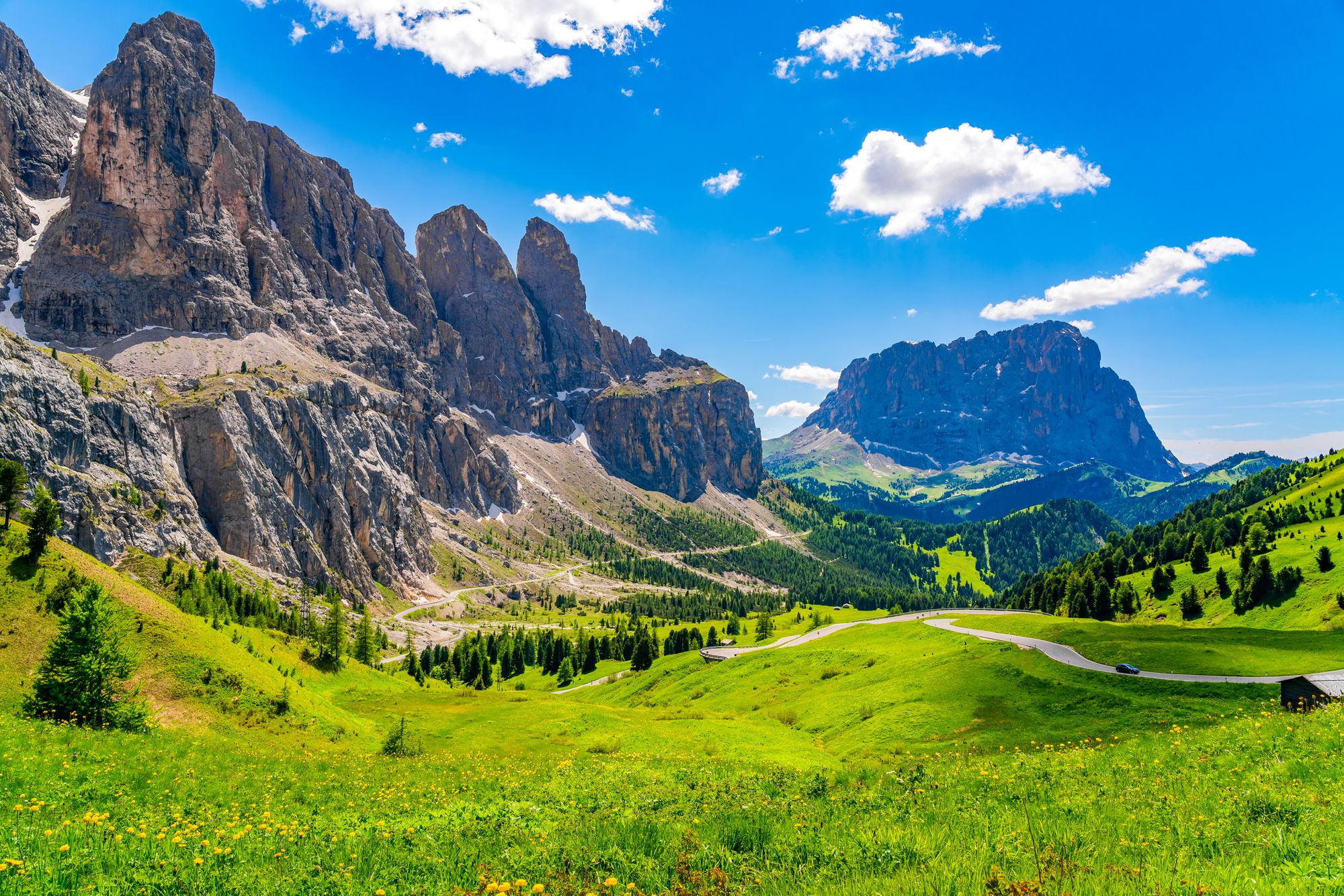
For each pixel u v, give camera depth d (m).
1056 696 71.31
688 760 53.47
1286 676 66.62
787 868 13.46
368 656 149.50
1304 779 20.34
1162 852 12.70
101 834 17.34
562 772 43.03
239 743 56.72
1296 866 11.13
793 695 104.69
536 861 14.53
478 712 92.69
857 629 156.25
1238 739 28.73
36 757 34.00
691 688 128.88
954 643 109.19
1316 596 137.75
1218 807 17.48
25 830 17.41
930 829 15.55
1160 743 32.31
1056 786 23.27
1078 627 111.00
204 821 23.59
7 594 63.28
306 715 66.94
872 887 11.36
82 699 48.19
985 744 62.66
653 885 12.77
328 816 25.53
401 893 13.36
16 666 56.94
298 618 184.75
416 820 21.52
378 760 56.16
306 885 14.05
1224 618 156.00
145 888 13.45
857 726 77.50
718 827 16.47
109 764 36.69
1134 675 71.94
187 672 63.53
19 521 73.69
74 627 49.84
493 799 28.86
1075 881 10.63
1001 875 11.04
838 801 21.91
